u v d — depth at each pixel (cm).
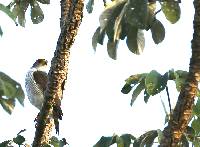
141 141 948
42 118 995
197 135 955
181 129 769
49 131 1005
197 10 786
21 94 991
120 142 949
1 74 978
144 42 1029
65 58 977
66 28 964
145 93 999
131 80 1002
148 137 948
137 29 1003
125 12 877
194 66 774
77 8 959
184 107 768
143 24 860
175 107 775
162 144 773
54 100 984
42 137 997
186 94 769
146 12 855
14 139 971
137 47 1030
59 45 975
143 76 994
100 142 954
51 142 1038
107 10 909
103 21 912
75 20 959
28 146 988
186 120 768
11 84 984
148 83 885
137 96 1002
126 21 916
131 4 859
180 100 771
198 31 780
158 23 1064
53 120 1012
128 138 953
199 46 775
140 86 1000
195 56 775
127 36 1007
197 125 958
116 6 909
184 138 934
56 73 980
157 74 889
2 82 977
